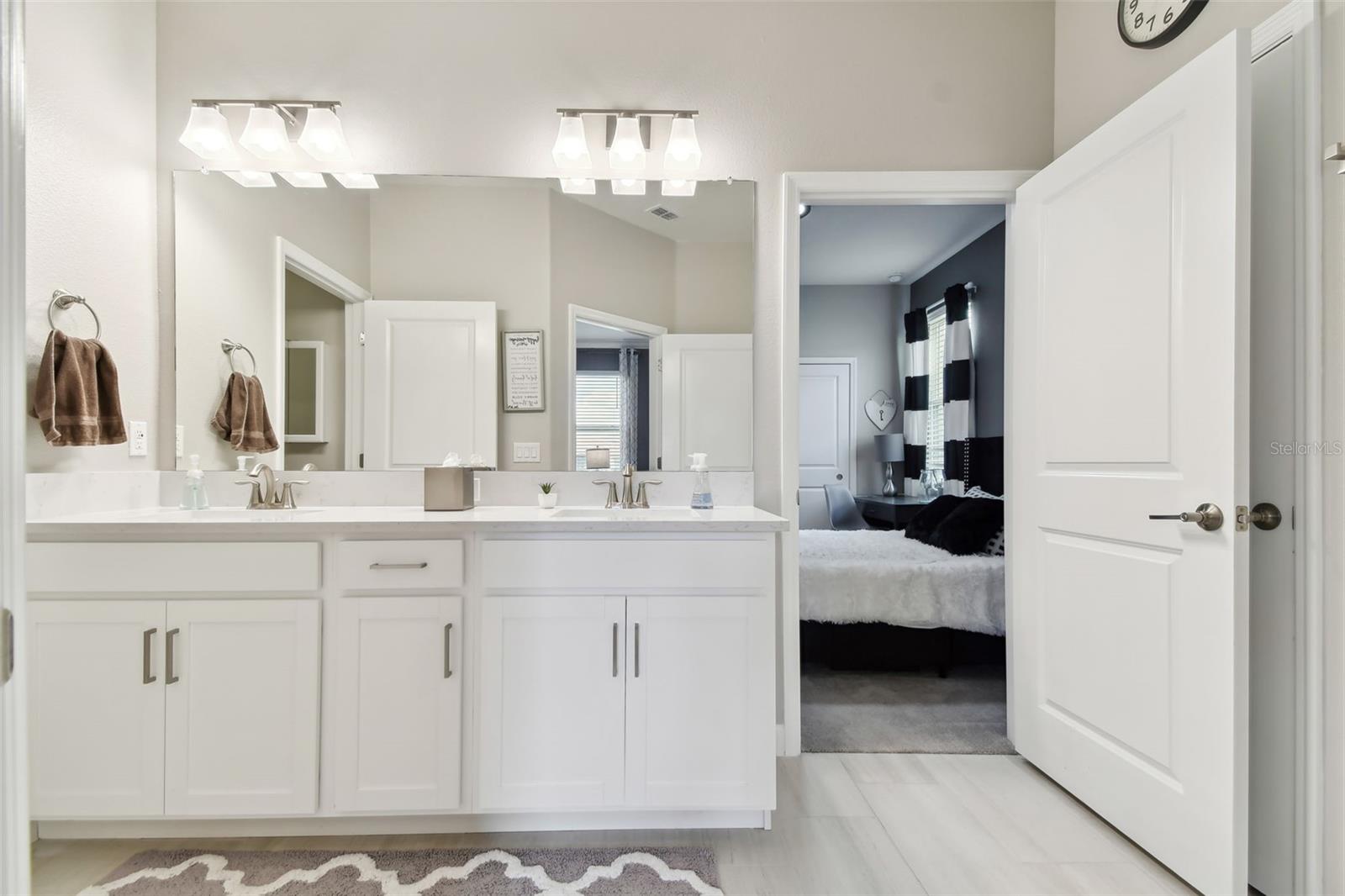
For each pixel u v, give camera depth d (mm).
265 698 1470
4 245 576
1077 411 1707
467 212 2062
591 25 2053
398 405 2051
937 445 4633
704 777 1521
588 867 1441
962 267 4254
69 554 1444
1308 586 1261
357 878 1395
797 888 1380
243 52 1991
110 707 1450
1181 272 1394
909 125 2066
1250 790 1371
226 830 1536
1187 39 1592
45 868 1420
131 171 1859
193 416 1974
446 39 2037
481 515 1776
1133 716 1511
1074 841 1554
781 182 2068
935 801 1732
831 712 2332
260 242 2010
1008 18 2072
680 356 2100
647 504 2021
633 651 1518
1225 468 1283
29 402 1572
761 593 1538
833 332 5133
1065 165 1755
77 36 1673
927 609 2490
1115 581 1572
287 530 1479
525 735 1508
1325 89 1248
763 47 2066
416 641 1497
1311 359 1261
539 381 2082
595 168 2072
